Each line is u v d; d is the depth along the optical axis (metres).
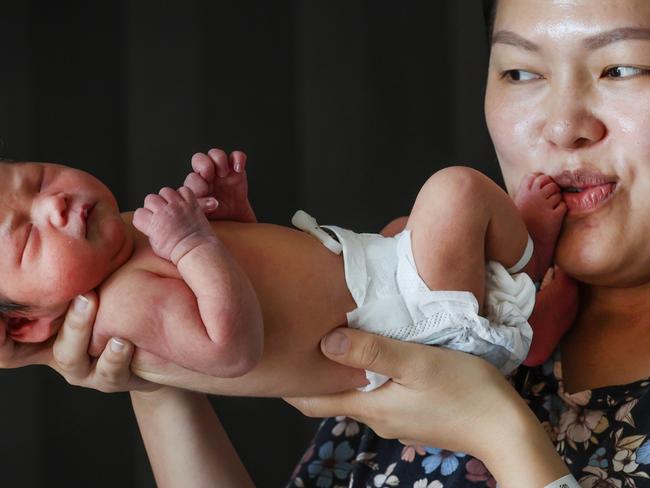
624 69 1.56
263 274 1.52
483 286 1.56
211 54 3.69
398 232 1.75
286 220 3.69
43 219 1.47
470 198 1.54
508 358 1.59
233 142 3.69
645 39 1.53
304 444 3.67
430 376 1.52
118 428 3.65
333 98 3.68
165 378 1.53
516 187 1.71
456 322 1.53
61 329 1.52
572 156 1.61
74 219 1.47
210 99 3.69
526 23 1.61
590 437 1.58
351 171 3.67
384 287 1.55
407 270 1.54
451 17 3.63
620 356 1.66
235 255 1.53
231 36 3.70
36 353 1.56
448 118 3.64
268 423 3.67
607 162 1.59
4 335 1.50
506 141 1.69
